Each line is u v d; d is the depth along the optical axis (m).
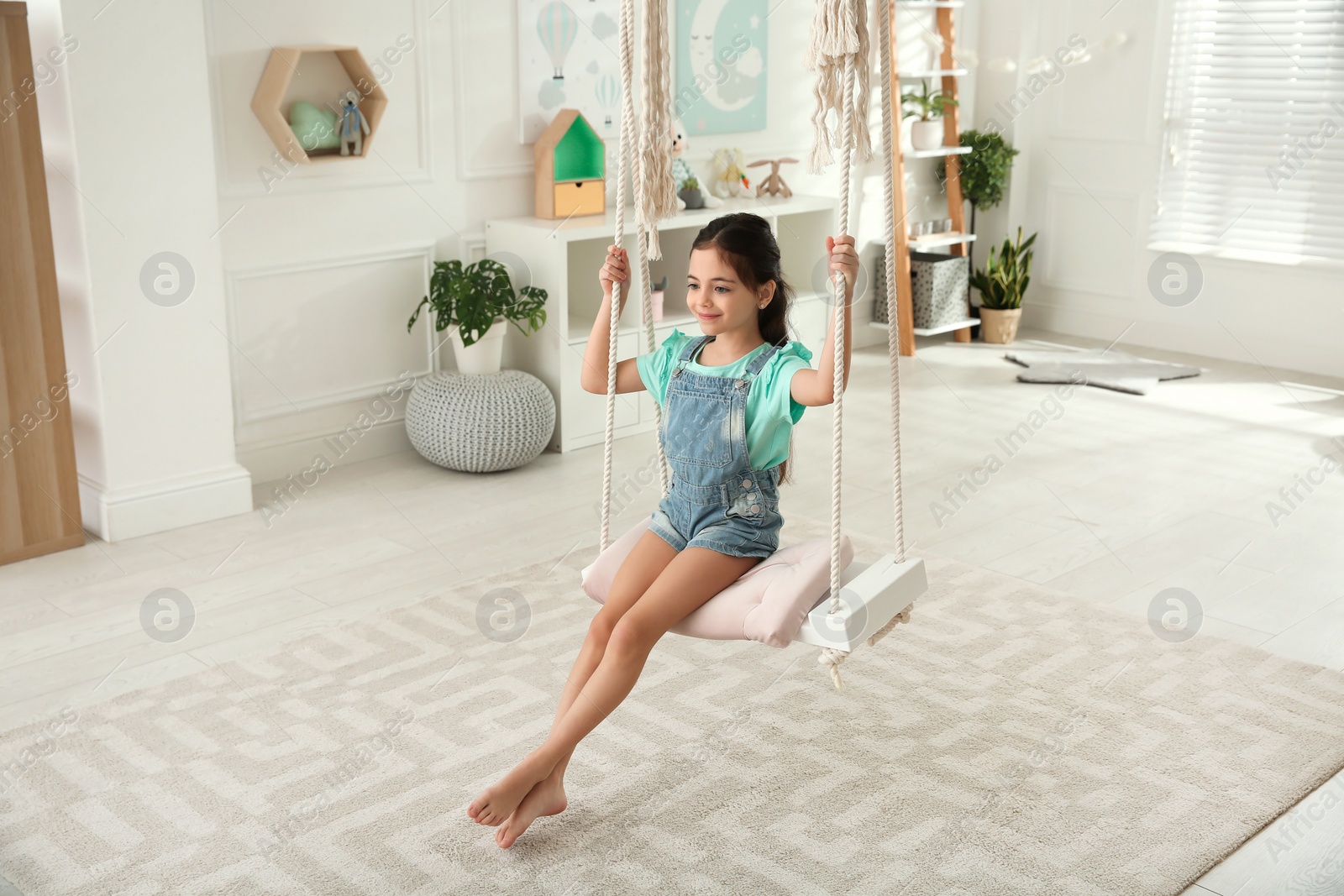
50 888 2.03
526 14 4.39
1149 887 2.04
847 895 2.02
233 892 2.03
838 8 1.95
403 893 2.03
